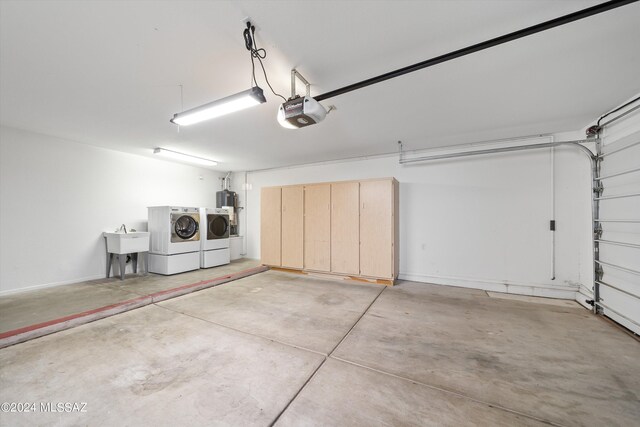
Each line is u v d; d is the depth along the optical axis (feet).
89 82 7.81
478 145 14.10
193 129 12.00
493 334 8.35
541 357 6.97
